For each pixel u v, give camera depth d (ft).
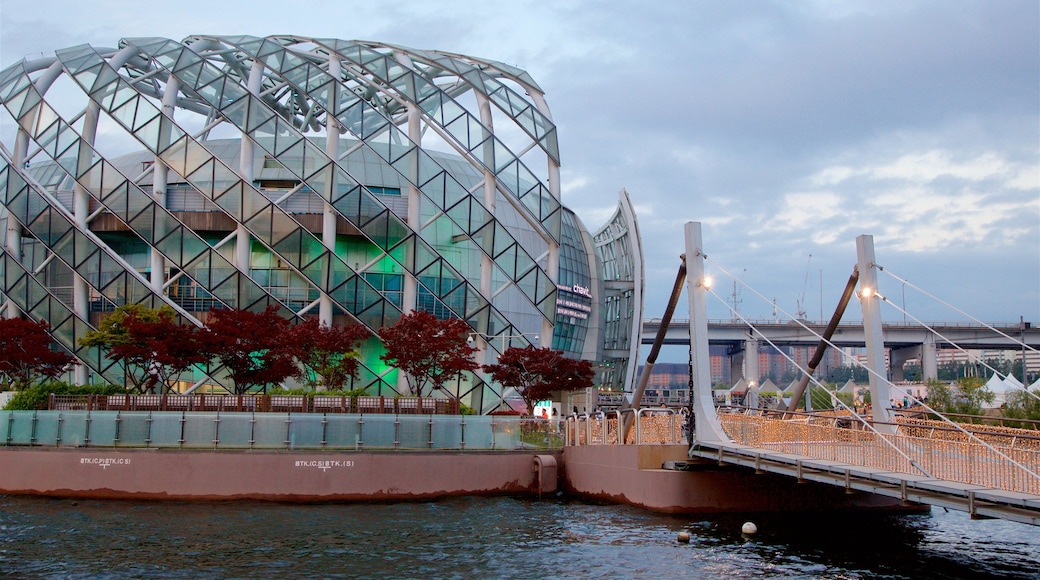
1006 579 102.37
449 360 203.51
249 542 118.93
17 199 232.94
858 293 149.38
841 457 120.78
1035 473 94.43
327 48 247.50
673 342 550.36
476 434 166.40
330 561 109.19
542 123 253.65
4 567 104.42
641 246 306.76
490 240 238.68
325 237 229.45
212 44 257.14
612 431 160.76
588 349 298.35
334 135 234.38
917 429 130.72
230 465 152.46
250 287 226.17
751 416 151.53
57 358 216.33
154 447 156.04
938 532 130.72
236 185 227.20
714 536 124.98
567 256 287.48
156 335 194.90
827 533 128.26
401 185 248.52
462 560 110.11
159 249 225.97
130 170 252.83
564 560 110.32
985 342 491.31
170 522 131.75
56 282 240.73
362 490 153.99
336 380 208.23
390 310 230.89
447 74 263.90
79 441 157.48
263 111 232.73
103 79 232.73
